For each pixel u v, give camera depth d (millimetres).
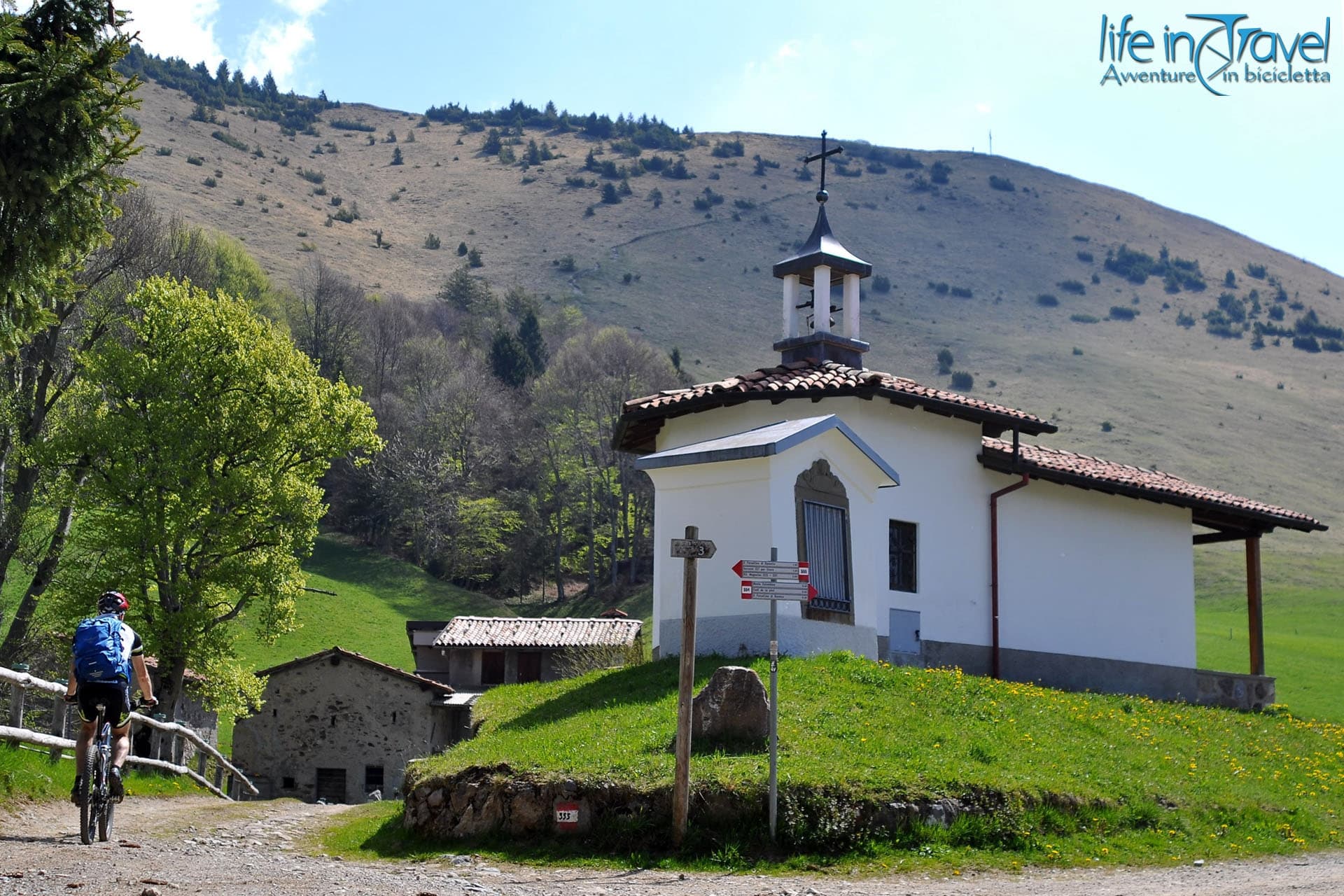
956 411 25062
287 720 41125
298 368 34688
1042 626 26656
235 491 31859
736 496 20266
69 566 32438
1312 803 17016
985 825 12891
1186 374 172125
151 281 33531
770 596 12523
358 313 103375
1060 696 20688
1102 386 162375
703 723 14484
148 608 31750
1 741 13812
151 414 32000
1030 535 26891
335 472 89938
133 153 12625
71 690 11359
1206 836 14219
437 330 124188
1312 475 129625
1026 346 181625
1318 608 74188
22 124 11766
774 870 11578
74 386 33938
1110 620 27734
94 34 12836
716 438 24250
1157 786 15492
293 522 33406
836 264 27281
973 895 10477
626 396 88062
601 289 187750
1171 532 29156
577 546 89375
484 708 22609
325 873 10414
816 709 16047
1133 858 12875
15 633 33469
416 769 14461
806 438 20203
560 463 86938
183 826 13648
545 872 11305
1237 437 142250
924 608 24922
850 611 20953
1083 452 130125
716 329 174000
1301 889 10891
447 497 85875
